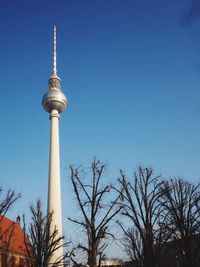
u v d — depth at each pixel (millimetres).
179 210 29547
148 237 28016
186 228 29234
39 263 35531
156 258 28203
